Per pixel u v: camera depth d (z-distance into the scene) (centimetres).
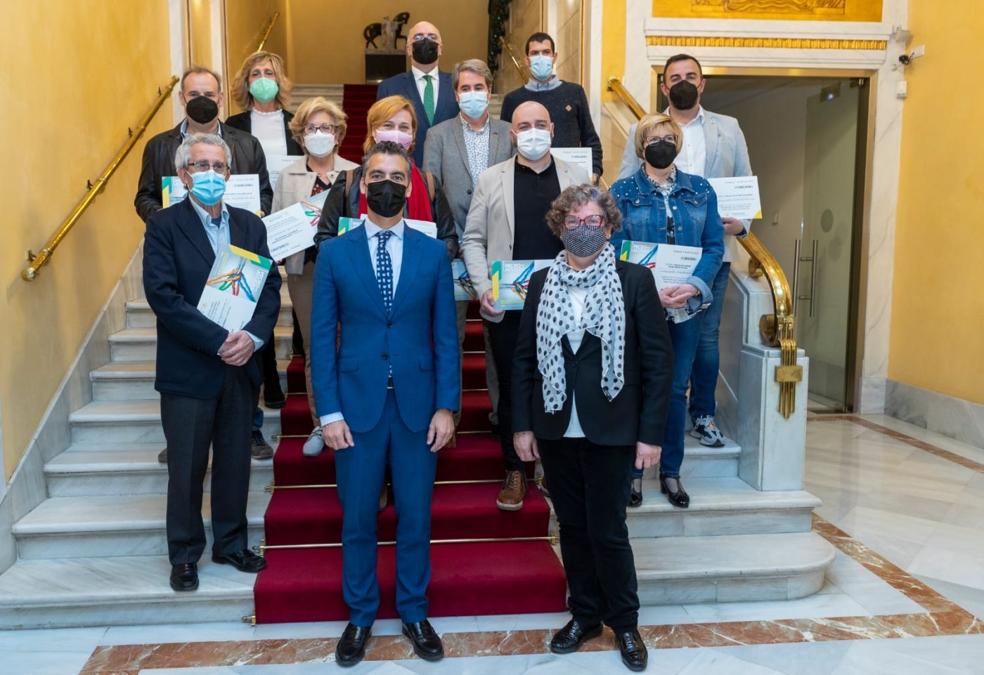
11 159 356
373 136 344
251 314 310
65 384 408
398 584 306
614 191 343
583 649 306
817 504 377
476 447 397
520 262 322
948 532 427
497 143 382
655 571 338
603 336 269
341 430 286
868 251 684
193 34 636
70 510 365
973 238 592
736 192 365
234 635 317
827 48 657
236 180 352
